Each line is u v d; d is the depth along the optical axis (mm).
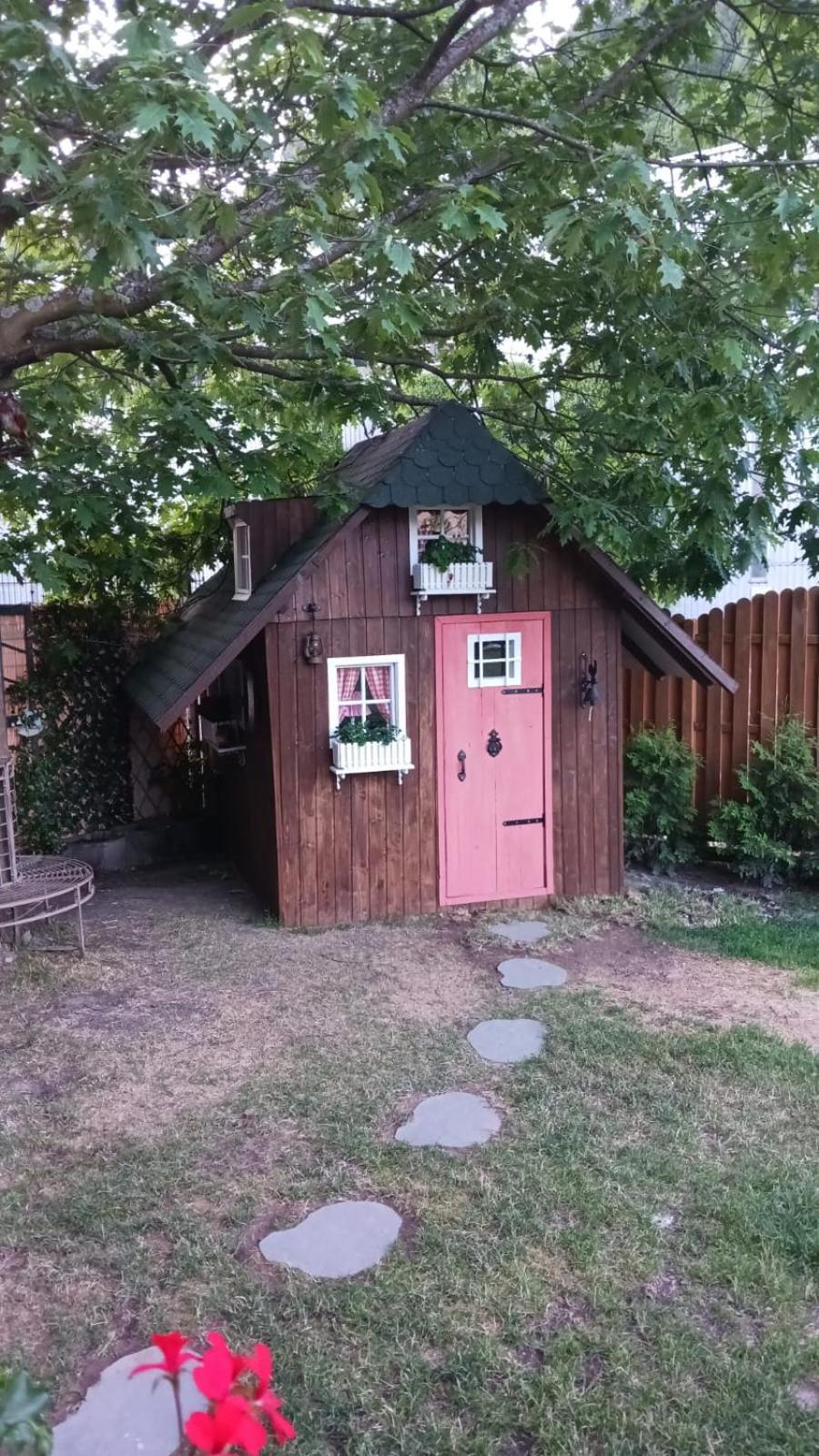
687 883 8320
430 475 6750
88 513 6941
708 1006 5648
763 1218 3613
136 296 4840
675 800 8406
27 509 7215
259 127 4066
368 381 7426
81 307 4734
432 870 7438
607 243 4836
